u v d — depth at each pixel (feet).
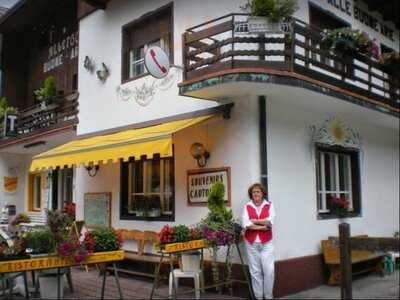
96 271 36.09
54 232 21.58
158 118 33.40
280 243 28.30
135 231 33.63
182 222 30.66
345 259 18.89
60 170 49.55
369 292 28.71
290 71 25.79
